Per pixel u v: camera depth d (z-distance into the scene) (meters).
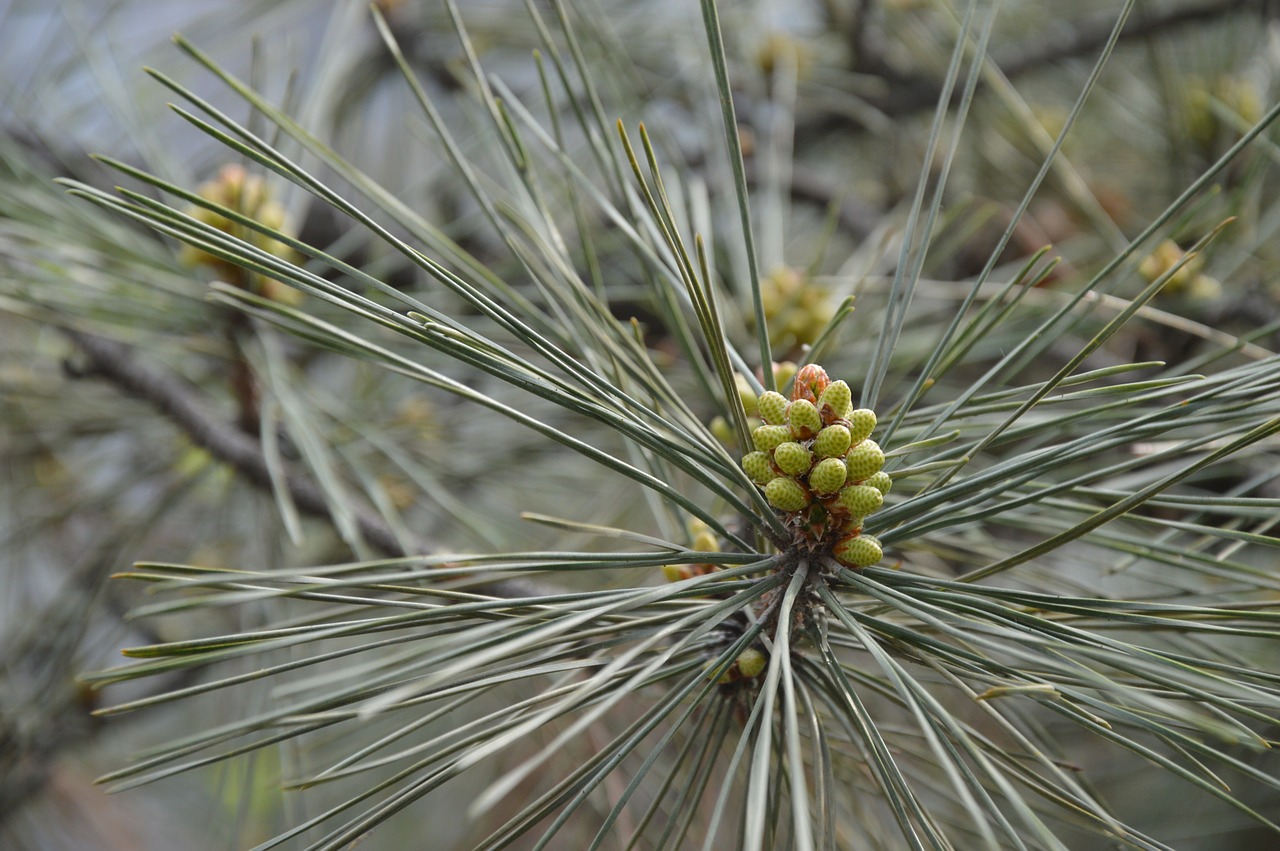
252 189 0.59
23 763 0.82
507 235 0.51
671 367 0.63
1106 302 0.53
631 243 0.52
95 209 0.62
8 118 0.73
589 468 0.80
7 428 0.75
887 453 0.47
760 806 0.42
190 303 0.60
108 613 0.79
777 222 0.63
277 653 0.62
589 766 0.47
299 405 0.60
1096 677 0.43
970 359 0.61
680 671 0.47
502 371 0.46
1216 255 0.69
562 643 0.47
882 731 0.53
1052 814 0.53
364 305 0.45
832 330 0.51
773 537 0.47
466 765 0.42
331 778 0.45
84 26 0.76
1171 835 0.84
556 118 0.52
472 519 0.64
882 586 0.46
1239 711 0.45
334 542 0.74
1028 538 0.59
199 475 0.71
